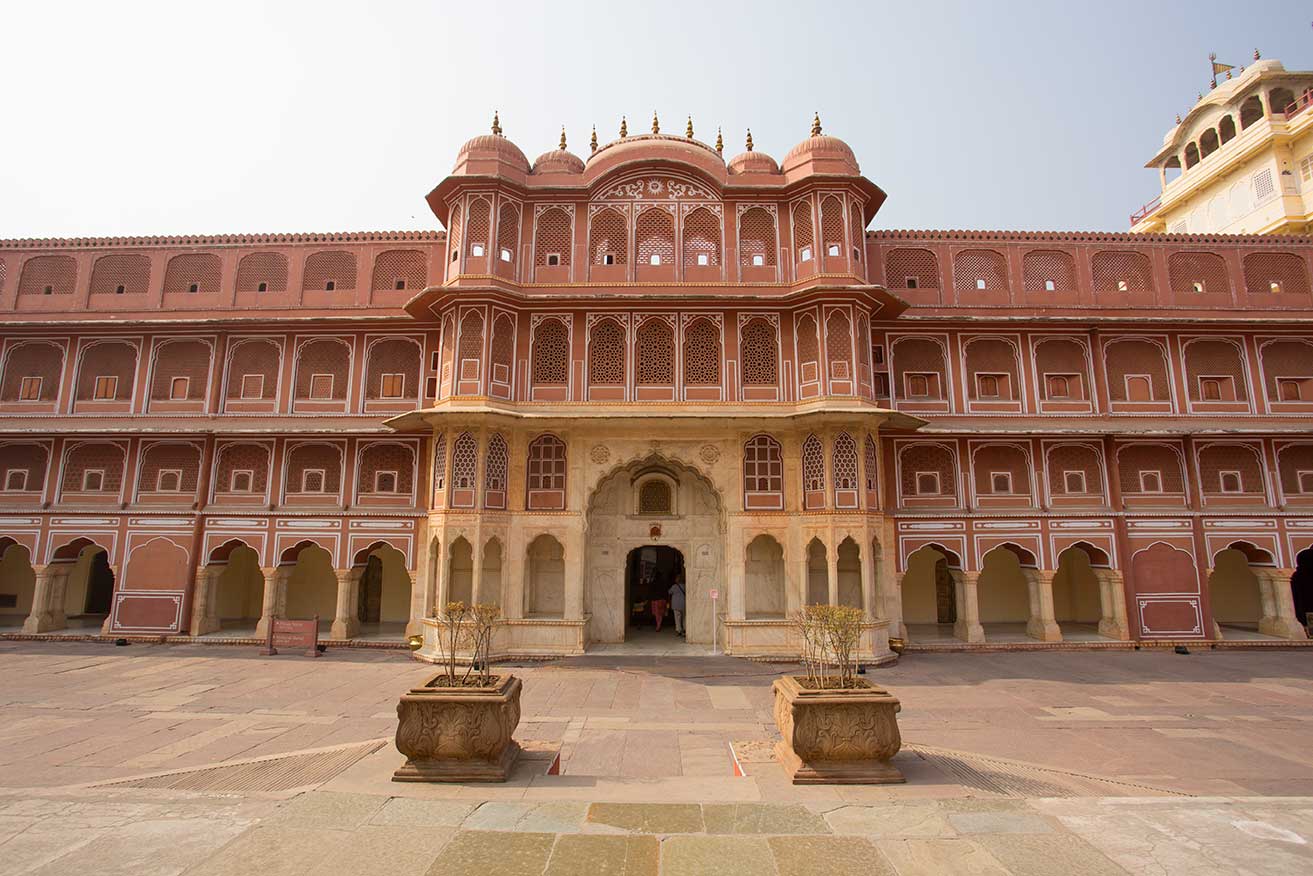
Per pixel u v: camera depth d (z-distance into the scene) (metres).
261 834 4.37
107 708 9.38
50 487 15.48
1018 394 15.66
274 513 14.95
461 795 5.18
